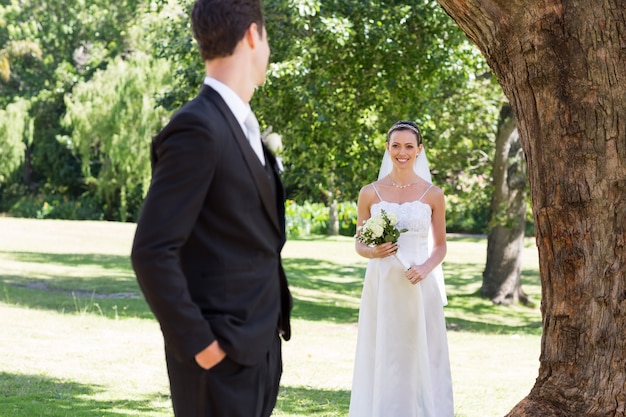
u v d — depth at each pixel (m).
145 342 12.14
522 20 4.58
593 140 4.51
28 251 28.59
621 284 4.52
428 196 6.66
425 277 6.38
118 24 43.47
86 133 40.00
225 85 2.90
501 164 22.36
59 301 16.94
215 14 2.88
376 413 6.33
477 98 20.42
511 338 15.97
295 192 19.03
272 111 17.34
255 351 2.84
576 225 4.59
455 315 20.50
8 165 43.78
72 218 46.50
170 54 18.48
